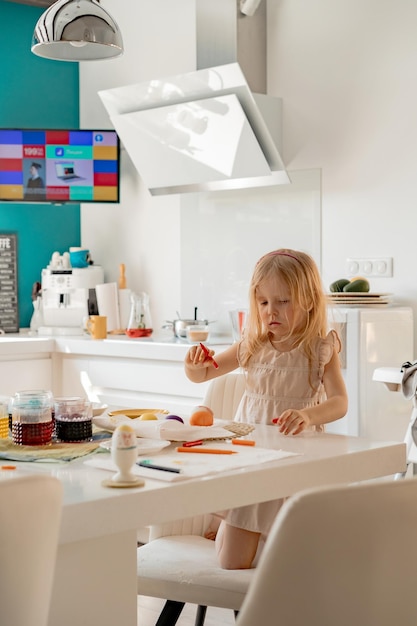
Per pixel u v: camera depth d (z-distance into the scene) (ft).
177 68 15.23
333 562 3.70
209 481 4.75
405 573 3.89
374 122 12.84
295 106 13.79
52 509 3.69
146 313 14.75
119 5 16.22
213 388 8.02
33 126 16.58
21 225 16.58
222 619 9.48
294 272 6.59
